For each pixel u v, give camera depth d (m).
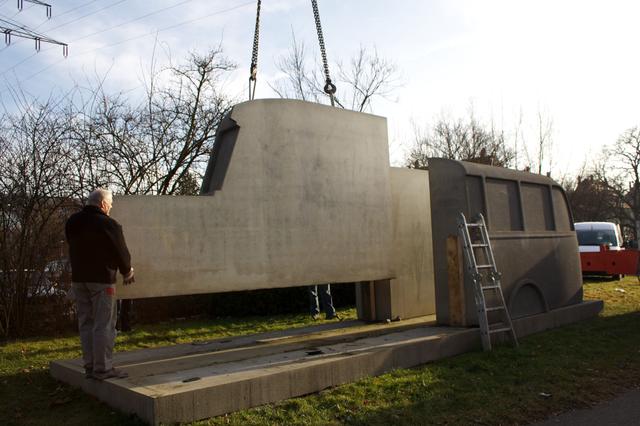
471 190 8.03
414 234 9.02
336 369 5.59
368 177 7.99
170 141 14.08
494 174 8.44
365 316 8.87
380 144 8.22
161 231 6.14
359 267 7.75
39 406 5.12
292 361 5.69
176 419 4.37
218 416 4.61
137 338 8.73
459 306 7.73
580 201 42.69
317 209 7.34
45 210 9.68
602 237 19.88
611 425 4.83
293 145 7.19
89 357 5.23
